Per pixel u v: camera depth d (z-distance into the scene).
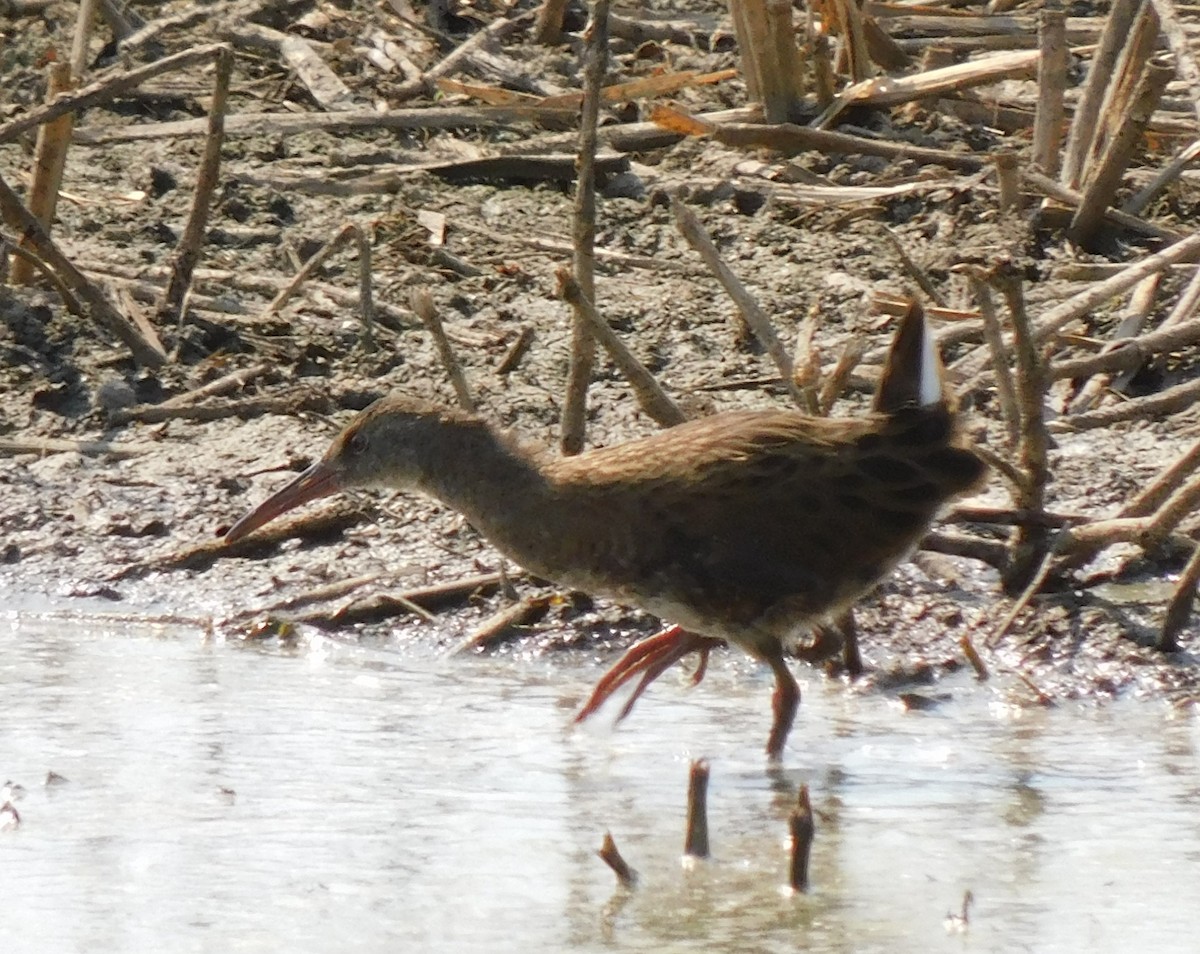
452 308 15.81
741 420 10.45
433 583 12.53
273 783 9.63
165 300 15.35
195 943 7.79
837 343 14.64
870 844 8.89
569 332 15.43
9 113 18.83
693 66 19.70
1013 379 12.49
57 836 8.94
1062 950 7.69
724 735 10.45
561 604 12.10
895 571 12.05
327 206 17.33
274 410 14.53
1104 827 9.02
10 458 14.07
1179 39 15.41
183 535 13.22
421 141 18.58
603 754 10.15
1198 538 12.14
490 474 10.53
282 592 12.56
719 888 8.40
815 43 18.41
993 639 11.52
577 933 7.91
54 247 14.70
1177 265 15.04
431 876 8.50
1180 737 10.35
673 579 10.20
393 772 9.80
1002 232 16.27
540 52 19.70
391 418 10.80
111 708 10.74
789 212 17.12
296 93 19.31
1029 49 19.50
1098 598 11.77
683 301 15.67
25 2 20.17
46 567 12.91
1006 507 12.16
